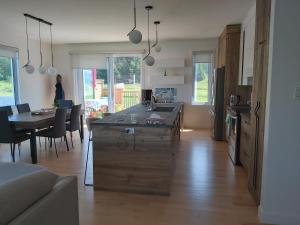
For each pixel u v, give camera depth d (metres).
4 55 5.35
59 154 4.45
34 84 6.48
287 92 2.05
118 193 2.89
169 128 2.73
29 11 4.05
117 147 2.87
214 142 5.28
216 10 4.05
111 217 2.36
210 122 6.79
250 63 4.12
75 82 7.46
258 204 2.51
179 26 5.14
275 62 2.04
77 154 4.45
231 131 4.14
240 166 3.77
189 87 6.84
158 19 4.57
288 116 2.07
